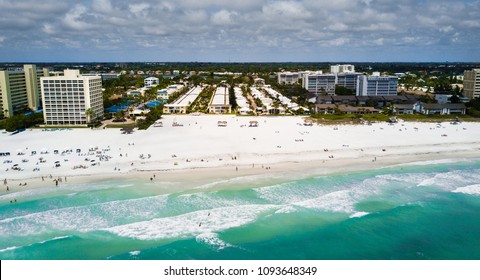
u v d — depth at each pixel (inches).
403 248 3329.2
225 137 7003.0
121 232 3494.1
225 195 4296.3
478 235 3558.1
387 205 4114.2
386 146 6427.2
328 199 4220.0
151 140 6737.2
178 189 4453.7
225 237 3432.6
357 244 3371.1
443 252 3289.9
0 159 5561.0
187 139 6820.9
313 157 5762.8
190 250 3223.4
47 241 3351.4
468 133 7431.1
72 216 3796.8
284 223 3688.5
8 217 3796.8
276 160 5590.6
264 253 3203.7
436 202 4212.6
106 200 4163.4
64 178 4825.3
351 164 5467.5
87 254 3161.9
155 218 3757.4
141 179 4788.4
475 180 4904.0
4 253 3174.2
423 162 5625.0
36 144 6432.1
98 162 5413.4
